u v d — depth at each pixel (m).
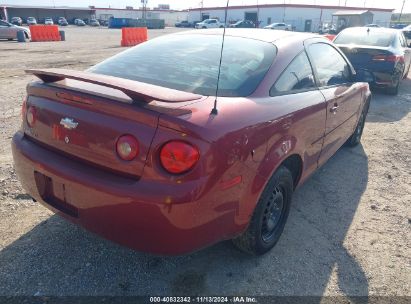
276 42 2.90
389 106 7.61
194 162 1.84
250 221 2.40
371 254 2.80
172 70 2.57
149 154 1.85
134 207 1.86
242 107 2.19
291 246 2.84
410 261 2.74
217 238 2.12
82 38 28.47
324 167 4.39
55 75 2.11
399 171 4.37
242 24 44.25
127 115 1.91
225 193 2.01
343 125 3.85
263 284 2.43
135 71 2.62
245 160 2.10
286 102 2.57
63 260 2.54
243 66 2.57
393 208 3.50
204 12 63.75
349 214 3.36
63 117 2.14
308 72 3.04
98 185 1.94
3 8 57.38
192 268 2.54
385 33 8.67
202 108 2.02
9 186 3.49
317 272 2.57
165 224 1.86
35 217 3.01
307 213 3.34
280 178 2.54
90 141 2.03
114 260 2.56
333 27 40.28
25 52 15.88
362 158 4.74
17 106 6.50
